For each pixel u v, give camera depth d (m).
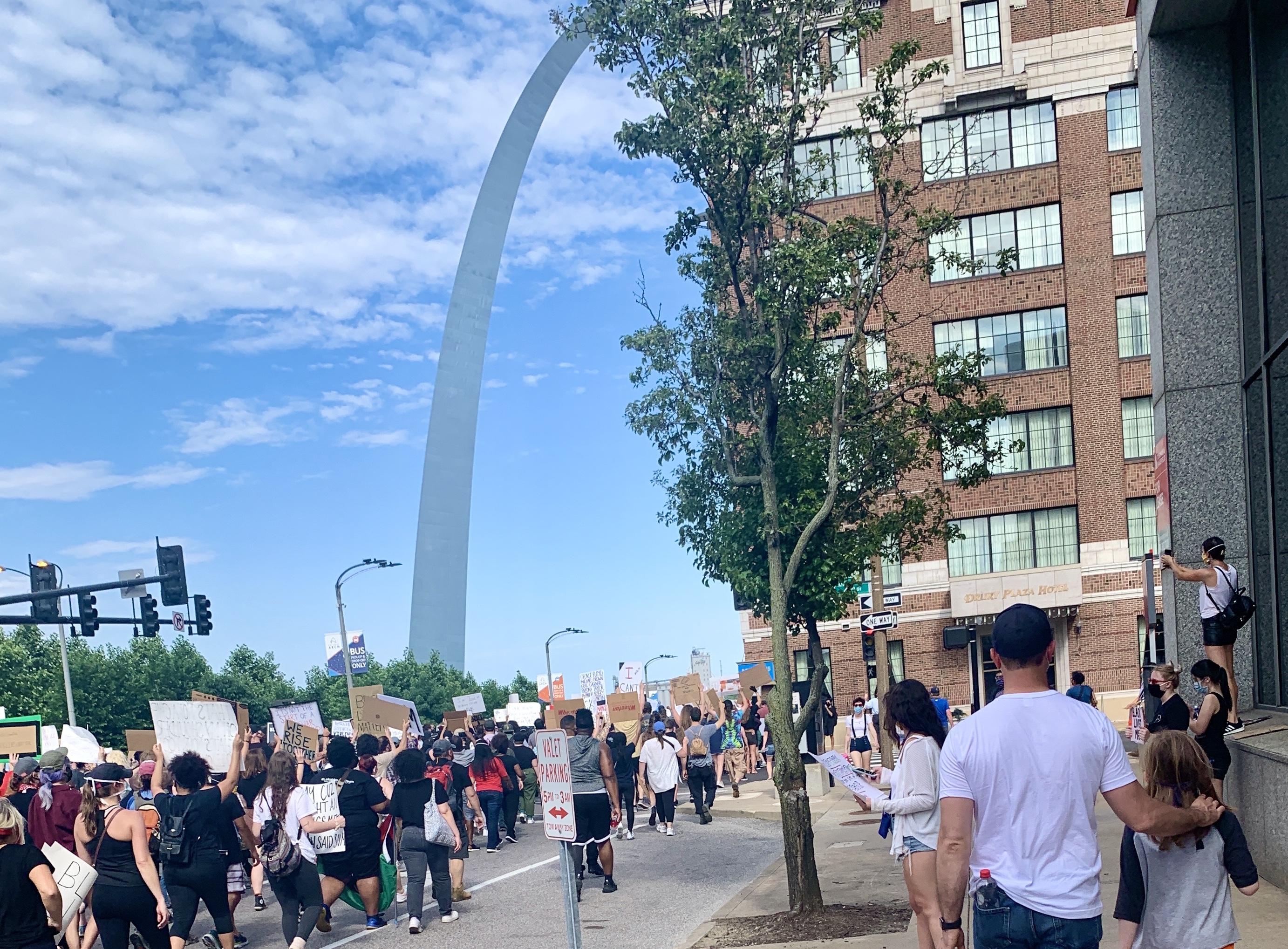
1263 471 11.84
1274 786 8.80
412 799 11.39
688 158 11.17
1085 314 38.03
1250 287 12.26
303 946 9.98
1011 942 3.82
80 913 10.82
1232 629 10.46
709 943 9.27
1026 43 38.47
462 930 11.23
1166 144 13.16
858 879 11.62
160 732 13.90
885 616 22.67
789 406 12.82
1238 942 7.05
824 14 11.41
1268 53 11.27
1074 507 38.03
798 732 10.20
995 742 3.92
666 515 13.02
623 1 11.27
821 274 10.77
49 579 27.52
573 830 7.38
